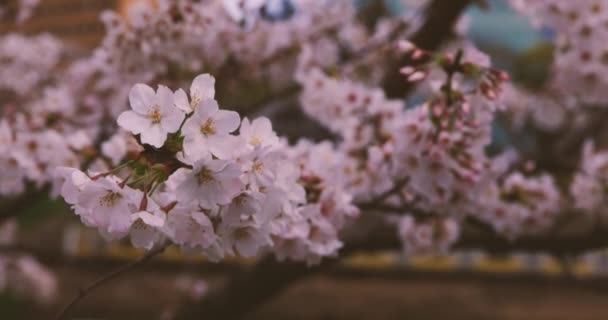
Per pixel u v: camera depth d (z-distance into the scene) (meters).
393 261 14.49
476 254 14.28
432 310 13.68
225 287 4.09
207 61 3.97
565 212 3.90
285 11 4.30
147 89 1.48
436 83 2.30
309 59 4.42
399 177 2.72
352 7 4.69
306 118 5.18
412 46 2.27
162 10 3.24
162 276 13.68
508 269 14.04
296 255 2.17
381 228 3.74
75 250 13.83
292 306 13.59
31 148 3.13
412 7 5.45
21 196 4.23
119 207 1.50
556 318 13.15
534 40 11.93
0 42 4.83
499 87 2.20
